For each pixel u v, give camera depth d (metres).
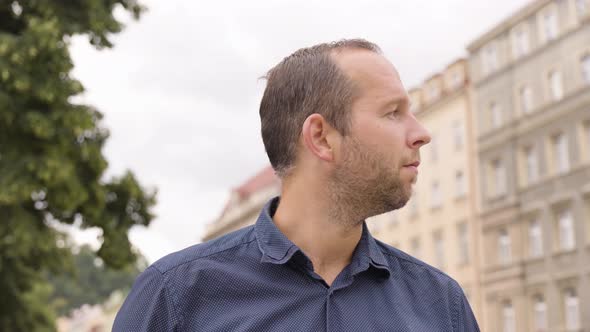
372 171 1.71
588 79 28.12
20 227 11.29
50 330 14.20
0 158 11.05
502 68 32.16
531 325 29.58
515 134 31.22
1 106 10.77
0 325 13.09
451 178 34.88
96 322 63.91
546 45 29.91
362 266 1.72
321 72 1.77
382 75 1.75
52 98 10.83
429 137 1.75
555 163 29.42
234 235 1.79
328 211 1.73
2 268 12.50
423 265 1.85
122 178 12.62
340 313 1.68
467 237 33.50
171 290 1.70
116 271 12.37
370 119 1.72
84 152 11.35
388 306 1.72
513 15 31.58
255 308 1.68
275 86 1.83
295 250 1.69
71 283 13.28
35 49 10.73
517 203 30.80
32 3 11.90
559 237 28.77
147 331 1.69
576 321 27.44
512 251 30.80
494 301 31.58
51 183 10.89
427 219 36.38
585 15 28.16
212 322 1.68
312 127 1.75
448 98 35.09
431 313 1.78
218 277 1.71
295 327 1.66
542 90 30.09
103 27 11.67
